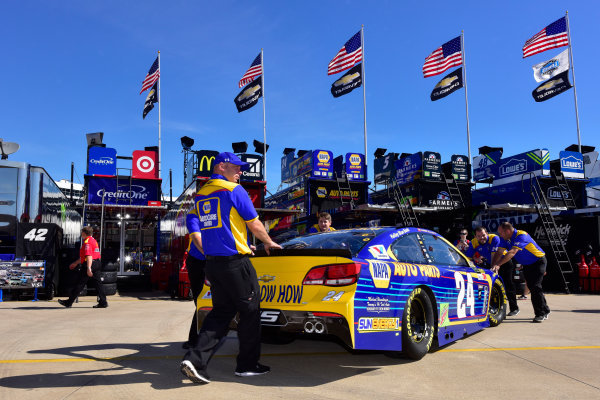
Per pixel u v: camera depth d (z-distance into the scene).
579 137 17.52
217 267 2.86
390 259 3.60
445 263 4.46
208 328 2.91
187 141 16.44
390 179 18.59
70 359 3.67
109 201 14.28
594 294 10.67
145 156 14.82
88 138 14.70
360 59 18.56
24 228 9.59
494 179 17.83
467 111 18.34
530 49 17.55
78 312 7.18
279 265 3.30
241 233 2.91
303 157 17.28
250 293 2.95
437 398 2.71
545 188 15.84
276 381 3.04
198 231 3.17
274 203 19.98
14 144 10.75
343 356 3.85
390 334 3.30
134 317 6.51
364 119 18.20
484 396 2.75
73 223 15.34
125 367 3.39
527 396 2.76
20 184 10.59
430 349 4.00
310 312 3.04
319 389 2.86
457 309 4.31
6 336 4.81
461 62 18.27
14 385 2.88
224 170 3.06
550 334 5.03
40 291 9.82
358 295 3.07
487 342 4.55
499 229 6.12
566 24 17.50
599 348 4.26
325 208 16.67
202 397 2.65
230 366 3.46
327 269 3.11
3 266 8.91
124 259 16.66
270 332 3.30
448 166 17.12
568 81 17.02
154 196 14.82
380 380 3.10
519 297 9.96
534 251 5.93
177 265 10.90
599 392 2.86
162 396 2.66
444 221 13.48
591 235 11.17
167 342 4.46
